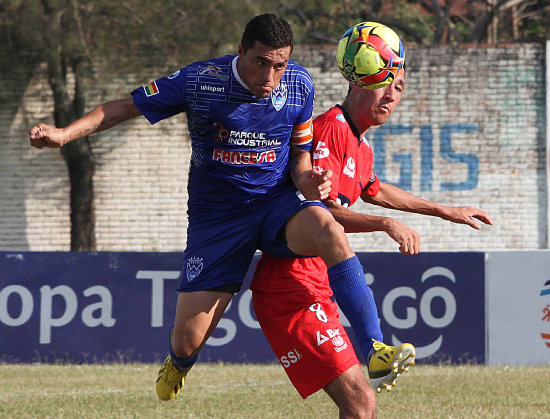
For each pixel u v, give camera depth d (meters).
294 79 14.07
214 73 13.67
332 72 64.62
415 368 31.36
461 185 63.94
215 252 14.59
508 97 63.69
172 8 49.59
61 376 29.22
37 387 26.53
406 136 64.12
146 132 65.12
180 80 13.79
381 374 12.12
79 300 32.94
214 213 14.62
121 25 50.44
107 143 65.06
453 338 32.53
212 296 14.75
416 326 32.56
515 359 32.38
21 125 64.25
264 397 24.17
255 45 12.96
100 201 65.25
